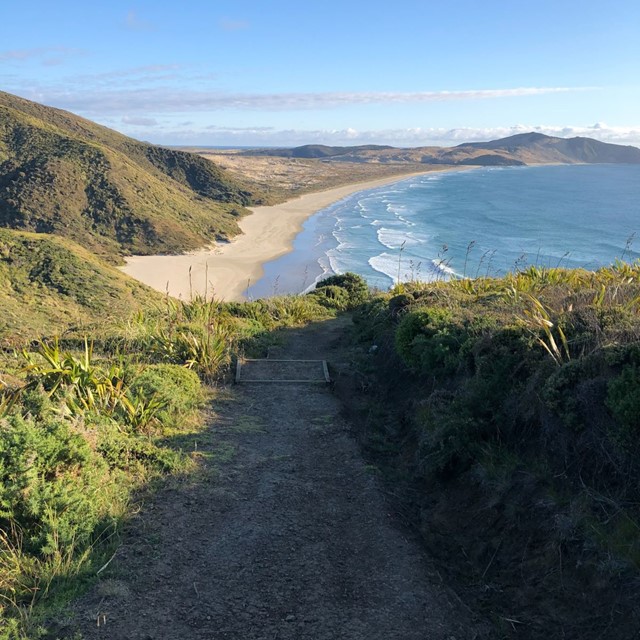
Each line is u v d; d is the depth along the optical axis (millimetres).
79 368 6707
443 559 4051
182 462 5367
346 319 15469
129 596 3387
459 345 6801
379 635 3195
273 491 4945
